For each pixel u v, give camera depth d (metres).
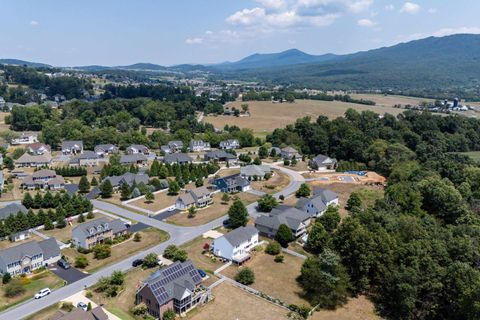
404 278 56.25
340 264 61.19
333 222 79.44
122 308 53.47
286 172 132.50
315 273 57.97
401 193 91.25
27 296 55.91
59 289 58.03
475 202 90.56
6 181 110.00
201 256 70.19
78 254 69.94
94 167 130.62
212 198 102.88
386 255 61.09
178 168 123.69
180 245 74.19
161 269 59.09
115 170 117.62
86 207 90.06
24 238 75.81
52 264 66.31
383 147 138.50
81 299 55.28
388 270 60.25
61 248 71.88
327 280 56.75
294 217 82.69
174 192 105.06
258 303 56.88
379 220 75.62
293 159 144.38
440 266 59.00
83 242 71.06
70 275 62.38
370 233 64.06
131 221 85.88
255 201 100.75
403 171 112.44
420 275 56.72
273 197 95.69
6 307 52.94
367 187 115.44
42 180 107.94
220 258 69.81
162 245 74.06
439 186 91.06
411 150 144.12
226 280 62.75
